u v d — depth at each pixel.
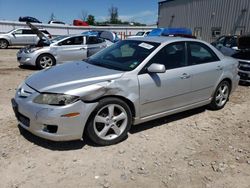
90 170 3.35
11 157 3.54
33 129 3.64
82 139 4.08
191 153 3.87
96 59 4.83
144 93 4.14
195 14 29.17
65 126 3.51
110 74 3.94
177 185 3.14
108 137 3.94
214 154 3.87
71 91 3.53
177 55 4.67
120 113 3.99
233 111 5.73
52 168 3.36
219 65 5.36
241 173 3.44
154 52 4.36
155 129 4.62
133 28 39.94
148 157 3.71
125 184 3.12
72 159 3.56
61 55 10.88
